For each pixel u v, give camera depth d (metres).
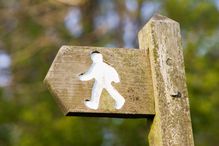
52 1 11.52
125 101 3.37
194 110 9.16
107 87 3.37
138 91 3.41
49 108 9.84
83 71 3.36
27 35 12.02
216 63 9.98
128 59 3.46
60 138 9.18
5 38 12.01
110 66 3.41
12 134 11.38
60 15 11.83
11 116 10.40
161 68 3.44
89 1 11.90
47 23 11.90
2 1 12.27
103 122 9.23
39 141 9.30
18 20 11.88
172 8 10.59
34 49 11.62
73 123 9.14
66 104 3.28
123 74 3.42
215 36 10.67
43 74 11.51
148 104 3.39
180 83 3.44
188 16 10.50
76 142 9.10
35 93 10.98
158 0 11.14
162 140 3.32
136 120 9.05
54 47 11.77
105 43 11.79
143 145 9.14
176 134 3.34
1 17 11.82
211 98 9.46
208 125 9.30
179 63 3.48
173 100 3.39
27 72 11.88
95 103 3.32
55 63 3.34
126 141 9.15
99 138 9.15
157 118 3.37
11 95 11.14
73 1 11.62
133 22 12.04
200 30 10.51
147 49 3.51
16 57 11.69
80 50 3.39
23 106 10.52
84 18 12.09
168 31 3.52
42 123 9.55
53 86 3.30
